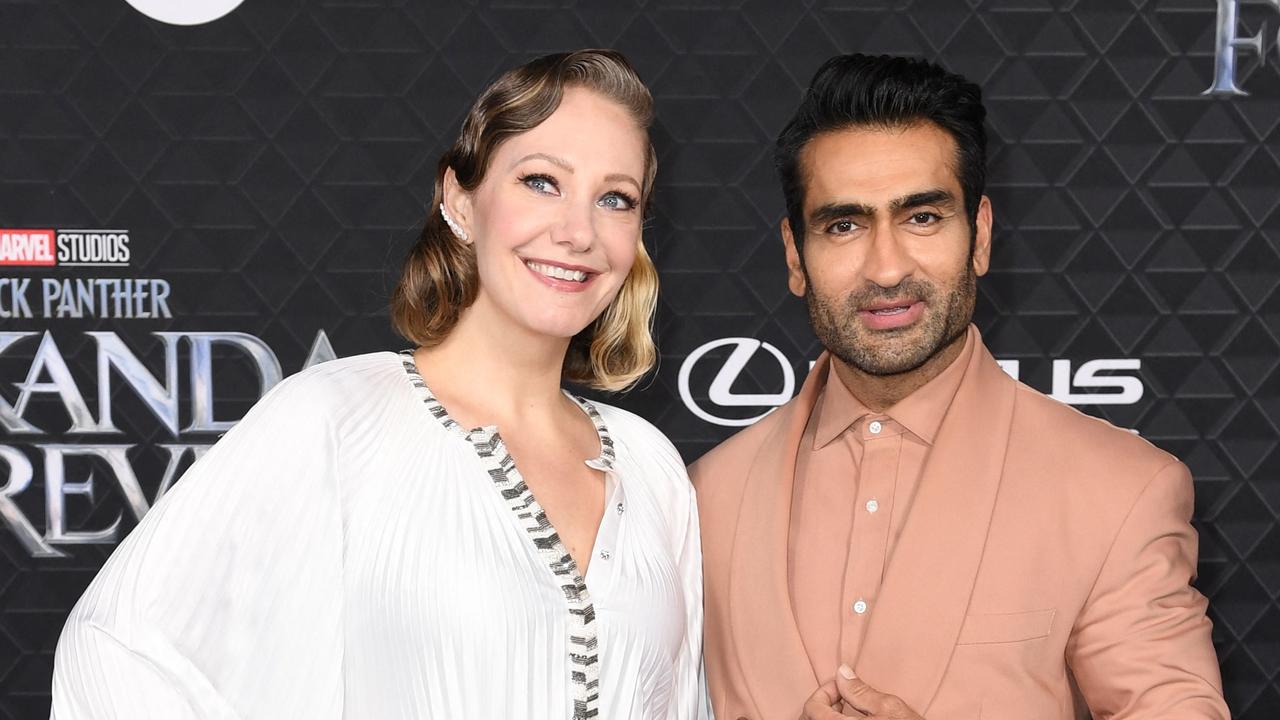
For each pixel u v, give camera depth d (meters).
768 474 1.61
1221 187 2.32
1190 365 2.35
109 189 2.30
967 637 1.41
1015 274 2.34
